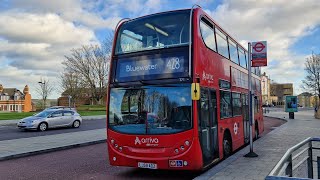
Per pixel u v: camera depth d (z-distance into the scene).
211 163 8.49
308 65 56.22
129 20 9.12
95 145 15.21
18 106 88.06
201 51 8.29
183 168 7.46
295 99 35.75
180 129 7.56
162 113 7.79
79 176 8.66
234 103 11.34
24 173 9.09
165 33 8.27
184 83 7.75
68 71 74.62
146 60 8.27
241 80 12.74
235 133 11.13
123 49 8.70
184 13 8.31
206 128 8.26
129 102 8.20
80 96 73.56
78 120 25.92
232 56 11.70
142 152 7.78
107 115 8.45
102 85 74.06
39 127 22.78
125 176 8.60
